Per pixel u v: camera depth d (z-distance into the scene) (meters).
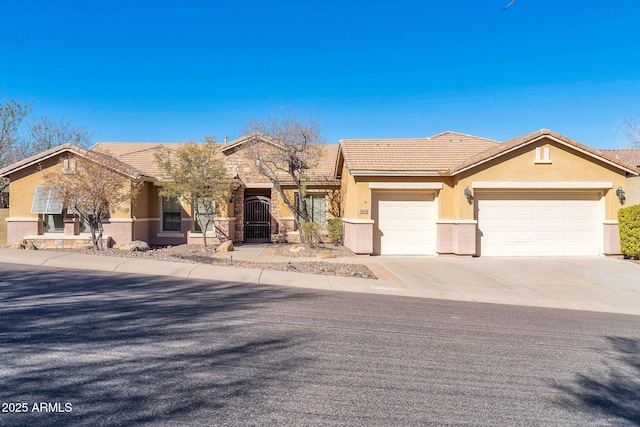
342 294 9.69
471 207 15.67
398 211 16.56
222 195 18.16
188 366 4.98
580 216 16.12
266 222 21.81
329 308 8.19
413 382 4.78
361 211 16.05
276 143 18.95
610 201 15.77
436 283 11.25
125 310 7.42
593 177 15.78
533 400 4.43
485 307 9.01
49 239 17.97
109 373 4.70
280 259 14.92
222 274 11.34
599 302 9.71
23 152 28.80
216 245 19.31
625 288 11.00
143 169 20.64
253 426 3.69
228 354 5.43
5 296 8.25
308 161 19.28
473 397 4.45
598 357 5.83
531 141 15.59
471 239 15.61
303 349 5.73
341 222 19.56
